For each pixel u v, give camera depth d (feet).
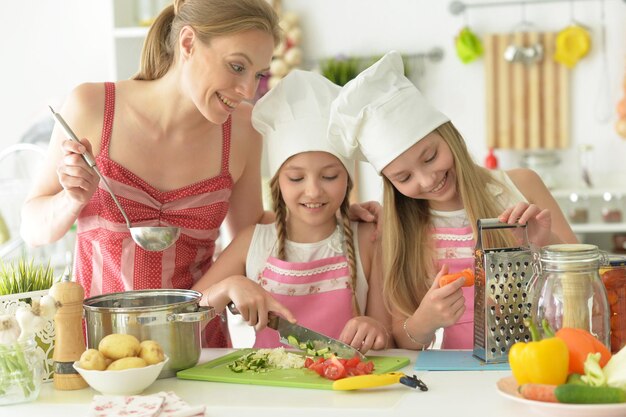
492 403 4.39
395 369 5.26
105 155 6.43
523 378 4.34
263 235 6.91
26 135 14.53
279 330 5.84
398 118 6.10
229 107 6.04
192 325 5.34
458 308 5.64
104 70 14.67
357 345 5.59
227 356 5.73
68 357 5.08
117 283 6.61
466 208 6.33
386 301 6.48
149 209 6.54
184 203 6.63
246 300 5.74
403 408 4.38
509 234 6.49
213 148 6.72
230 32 5.76
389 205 6.54
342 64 14.83
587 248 4.82
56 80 14.73
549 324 4.79
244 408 4.52
